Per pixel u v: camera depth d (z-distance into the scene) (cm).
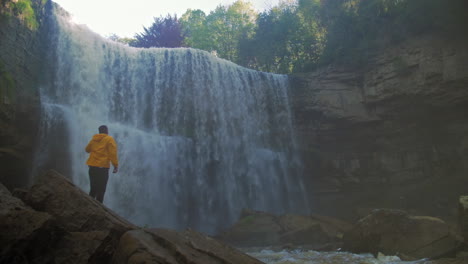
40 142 1588
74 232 439
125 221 489
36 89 1611
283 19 3238
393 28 2244
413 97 2123
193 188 2161
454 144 2116
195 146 2256
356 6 2622
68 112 1767
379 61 2259
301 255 928
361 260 818
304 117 2448
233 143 2405
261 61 3412
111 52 2119
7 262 380
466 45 1988
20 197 479
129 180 1909
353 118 2316
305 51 3170
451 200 1980
